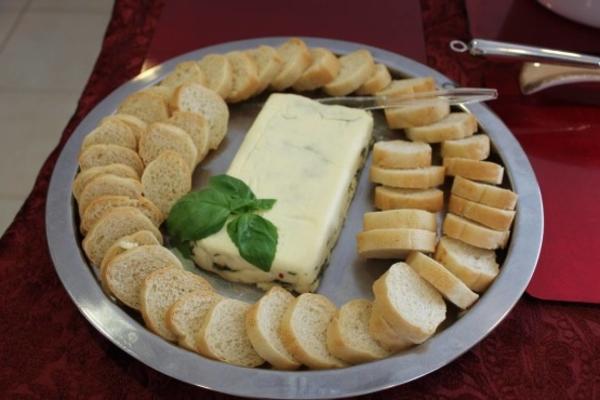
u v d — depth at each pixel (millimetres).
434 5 1687
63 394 961
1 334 1035
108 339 945
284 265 1064
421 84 1372
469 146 1230
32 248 1168
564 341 1013
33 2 2135
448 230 1126
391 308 925
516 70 1494
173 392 960
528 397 948
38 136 1695
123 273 1016
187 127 1258
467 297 992
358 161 1278
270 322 971
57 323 1052
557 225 1169
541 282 1079
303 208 1134
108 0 2152
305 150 1243
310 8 1688
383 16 1654
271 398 862
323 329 985
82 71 1908
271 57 1418
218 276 1131
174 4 1701
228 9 1689
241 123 1396
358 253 1143
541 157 1296
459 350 925
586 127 1357
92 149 1197
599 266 1103
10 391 964
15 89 1853
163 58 1559
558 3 1487
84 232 1113
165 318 963
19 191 1524
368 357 930
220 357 919
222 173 1288
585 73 1343
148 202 1130
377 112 1427
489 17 1592
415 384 960
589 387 958
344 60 1478
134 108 1314
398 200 1191
